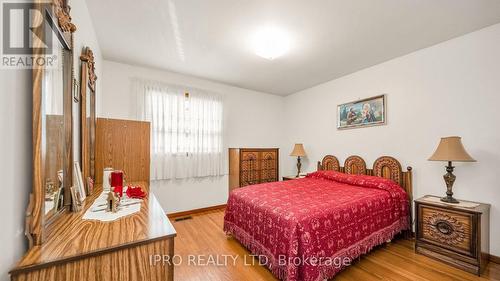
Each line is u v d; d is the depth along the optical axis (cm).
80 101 160
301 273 158
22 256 76
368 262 208
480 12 191
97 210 125
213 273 193
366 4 180
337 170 364
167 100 342
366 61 302
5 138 69
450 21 205
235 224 245
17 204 76
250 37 237
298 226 164
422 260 212
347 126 352
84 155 161
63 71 116
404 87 281
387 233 230
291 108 482
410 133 274
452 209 203
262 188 267
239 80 390
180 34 232
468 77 227
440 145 222
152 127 328
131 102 315
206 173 380
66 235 91
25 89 81
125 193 163
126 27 219
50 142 99
